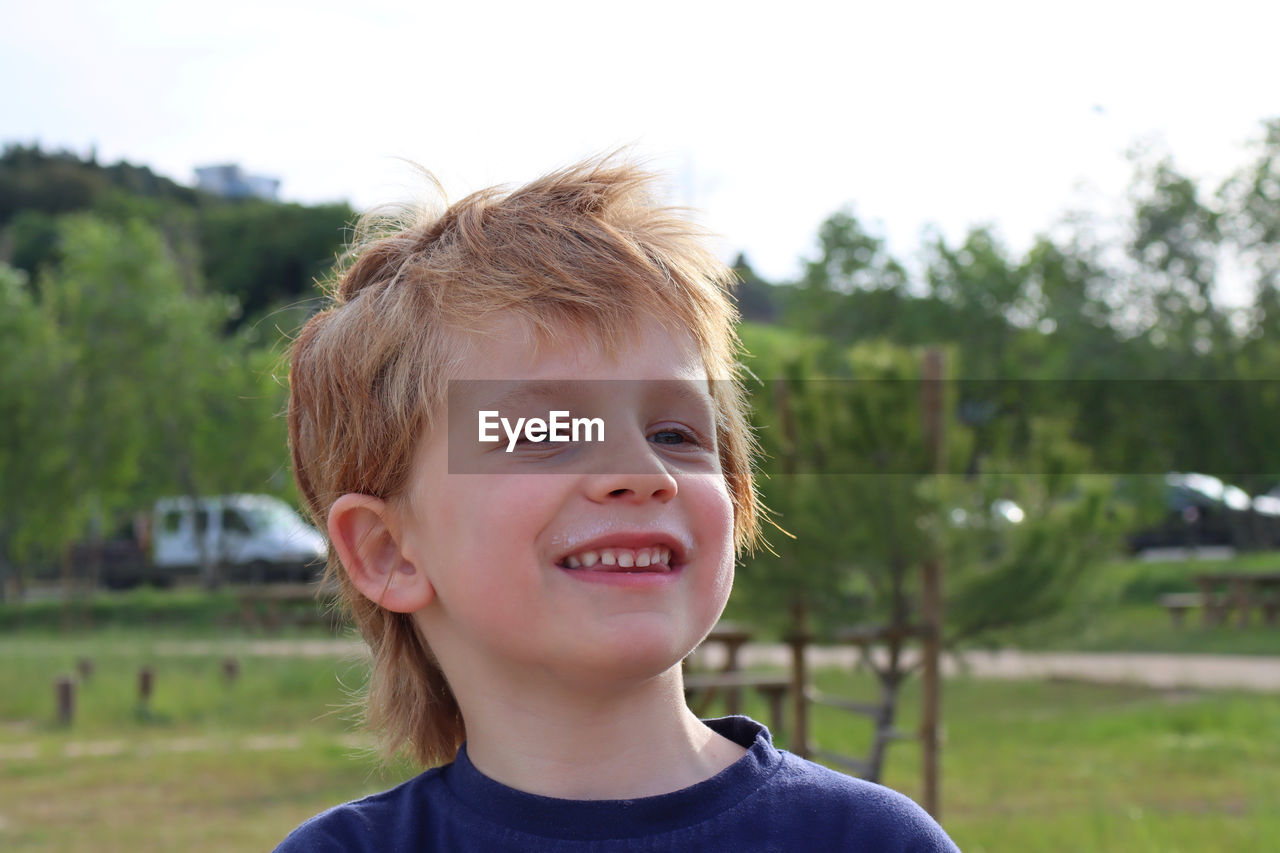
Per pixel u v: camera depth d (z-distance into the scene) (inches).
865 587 245.6
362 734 51.0
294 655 580.7
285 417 52.0
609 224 39.9
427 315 38.6
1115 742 331.9
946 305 968.3
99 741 382.9
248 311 1895.9
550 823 37.0
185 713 431.8
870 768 237.9
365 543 40.4
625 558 35.6
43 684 494.6
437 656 41.1
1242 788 269.9
